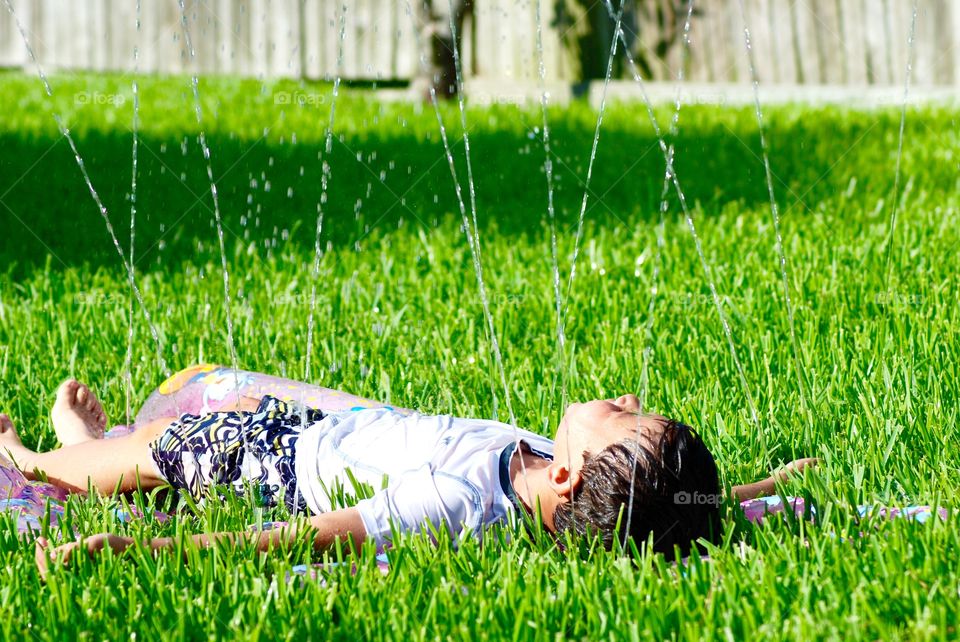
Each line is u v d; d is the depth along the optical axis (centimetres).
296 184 662
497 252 531
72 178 662
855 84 1095
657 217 591
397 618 192
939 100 1015
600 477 221
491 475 237
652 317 389
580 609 196
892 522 221
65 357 384
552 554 223
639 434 223
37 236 555
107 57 1141
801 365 337
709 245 525
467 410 320
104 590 199
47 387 351
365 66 1064
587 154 752
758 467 278
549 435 303
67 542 227
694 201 629
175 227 574
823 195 628
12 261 514
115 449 271
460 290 469
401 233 566
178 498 270
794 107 977
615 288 461
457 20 1016
